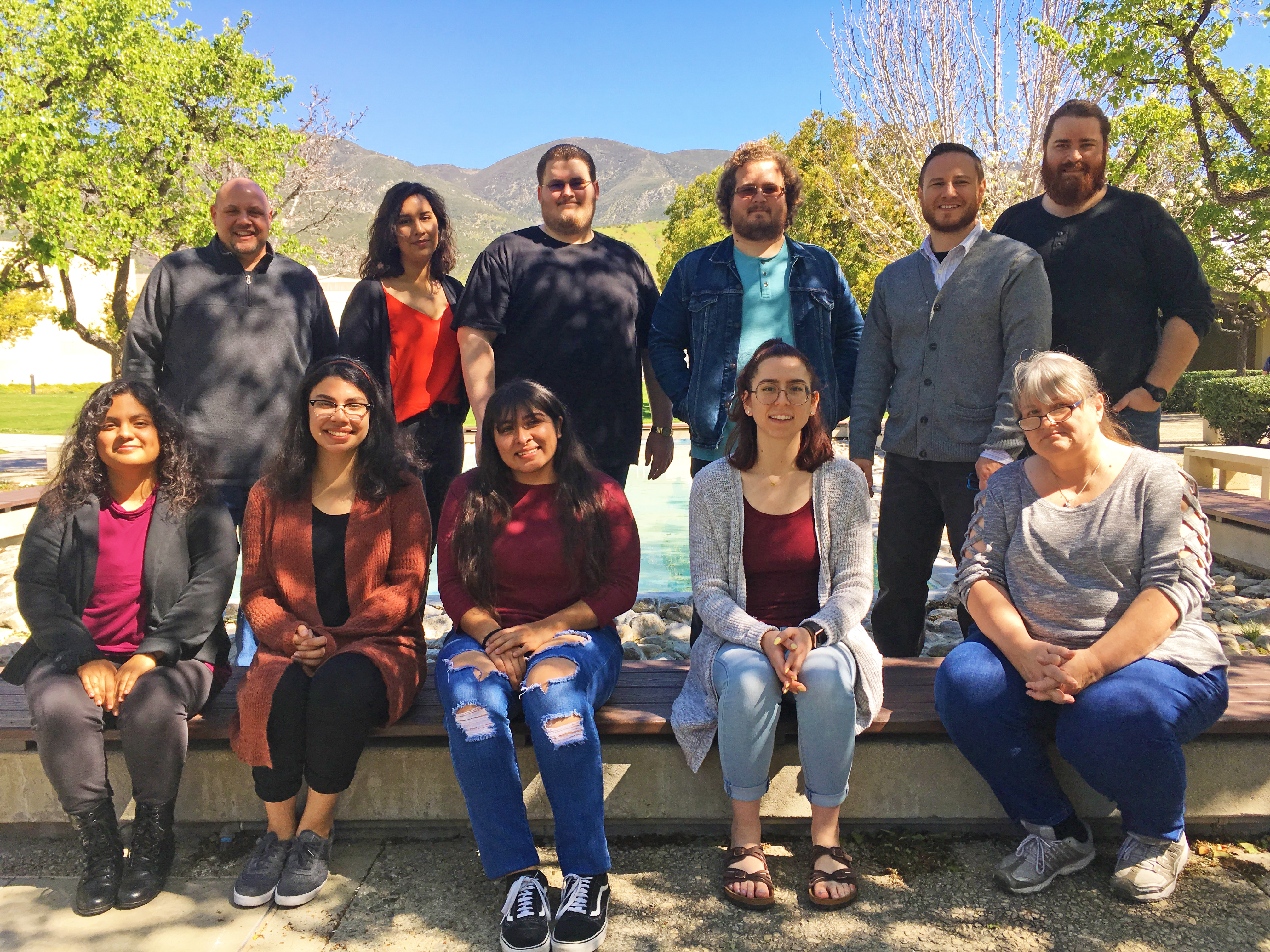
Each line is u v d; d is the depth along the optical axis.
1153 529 2.15
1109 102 8.74
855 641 2.34
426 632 4.29
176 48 12.19
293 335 3.20
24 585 2.34
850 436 3.12
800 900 2.14
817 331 3.17
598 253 3.31
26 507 6.53
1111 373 2.97
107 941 2.01
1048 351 2.41
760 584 2.51
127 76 11.30
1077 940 1.95
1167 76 8.41
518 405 2.42
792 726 2.33
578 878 2.06
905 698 2.49
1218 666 2.15
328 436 2.44
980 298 2.81
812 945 1.97
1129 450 2.25
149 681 2.22
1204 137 8.62
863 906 2.11
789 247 3.23
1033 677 2.11
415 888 2.22
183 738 2.25
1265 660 2.80
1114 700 2.05
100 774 2.20
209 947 1.99
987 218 10.33
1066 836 2.17
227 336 3.11
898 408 3.01
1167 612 2.10
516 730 2.33
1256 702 2.37
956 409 2.87
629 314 3.32
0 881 2.26
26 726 2.35
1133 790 2.05
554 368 3.22
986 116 10.40
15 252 11.72
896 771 2.39
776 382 2.37
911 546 3.13
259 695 2.21
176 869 2.32
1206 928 1.98
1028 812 2.18
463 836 2.48
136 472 2.46
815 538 2.48
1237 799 2.32
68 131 10.51
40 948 1.98
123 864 2.23
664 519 7.55
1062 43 9.02
